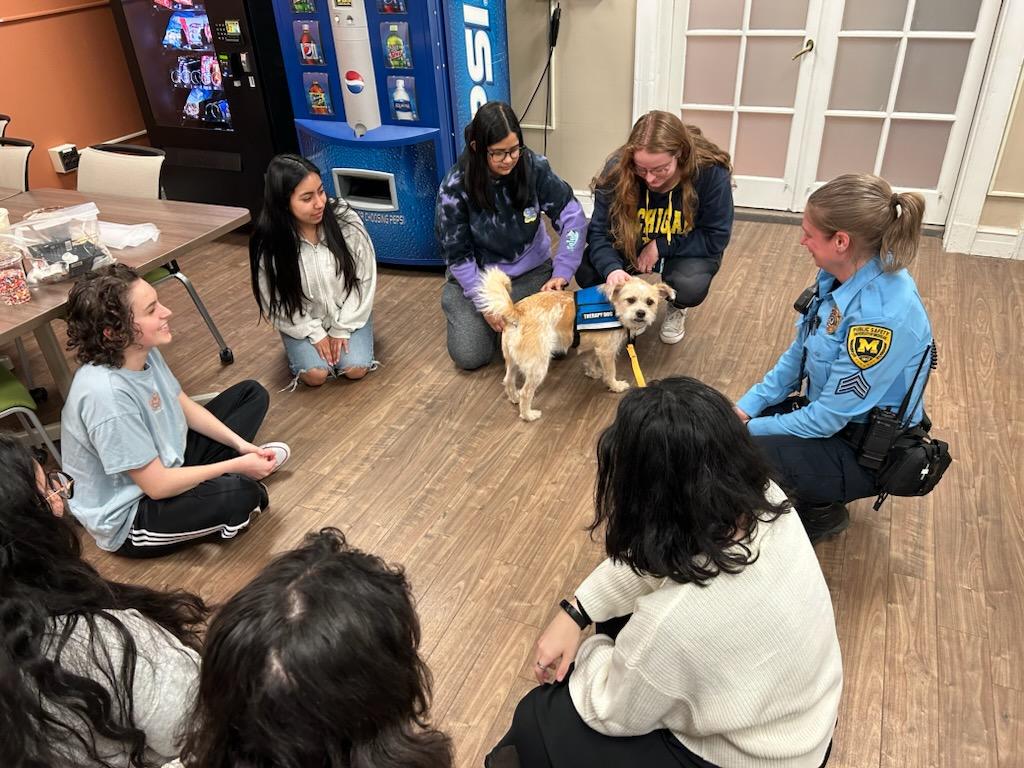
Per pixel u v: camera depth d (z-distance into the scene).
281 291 2.45
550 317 2.35
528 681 1.61
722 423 0.90
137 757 0.93
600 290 2.39
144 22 3.51
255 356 2.89
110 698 0.88
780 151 3.70
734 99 3.63
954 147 3.34
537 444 2.35
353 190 3.45
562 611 1.25
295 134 3.70
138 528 1.88
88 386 1.67
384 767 0.69
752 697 0.94
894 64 3.28
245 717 0.65
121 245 2.21
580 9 3.46
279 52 3.46
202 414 2.05
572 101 3.72
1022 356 2.61
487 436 2.39
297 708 0.64
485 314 2.52
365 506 2.12
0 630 0.83
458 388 2.64
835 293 1.53
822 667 1.00
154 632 0.99
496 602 1.80
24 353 2.65
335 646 0.64
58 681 0.84
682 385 0.93
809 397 1.78
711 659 0.92
